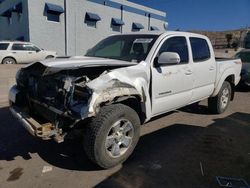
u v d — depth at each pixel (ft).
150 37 15.15
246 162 12.92
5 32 90.22
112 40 16.97
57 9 73.10
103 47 16.80
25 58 56.39
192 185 10.81
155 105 14.06
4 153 13.35
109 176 11.37
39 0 70.74
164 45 14.82
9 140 14.90
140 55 14.24
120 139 11.94
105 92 10.87
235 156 13.57
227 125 18.57
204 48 18.44
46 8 72.18
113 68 12.34
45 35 73.20
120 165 12.32
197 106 23.71
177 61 13.16
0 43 54.60
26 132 16.08
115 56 15.39
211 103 20.90
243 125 18.67
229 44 117.50
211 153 13.87
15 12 77.41
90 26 86.33
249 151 14.21
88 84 10.73
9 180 10.96
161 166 12.32
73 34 80.38
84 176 11.36
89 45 86.79
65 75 11.67
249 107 24.44
